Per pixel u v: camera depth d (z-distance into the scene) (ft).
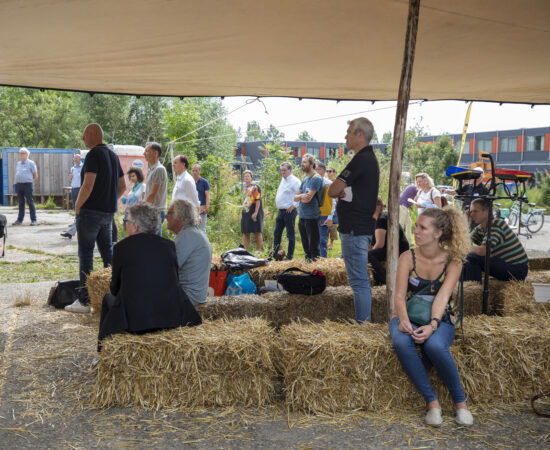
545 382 10.41
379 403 9.81
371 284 16.29
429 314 9.83
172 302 10.79
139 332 10.47
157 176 20.54
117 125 106.32
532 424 9.34
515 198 13.43
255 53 15.64
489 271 14.16
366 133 12.73
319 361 9.64
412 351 9.55
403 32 14.08
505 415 9.70
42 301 18.57
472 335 10.18
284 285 14.01
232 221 39.88
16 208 61.82
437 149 80.59
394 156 12.16
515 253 15.07
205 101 78.38
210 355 9.87
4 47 14.14
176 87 20.01
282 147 43.34
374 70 17.94
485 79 19.42
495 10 12.44
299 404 9.77
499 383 10.16
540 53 16.02
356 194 12.59
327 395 9.69
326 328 10.71
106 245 17.67
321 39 14.48
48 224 44.14
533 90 21.34
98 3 11.12
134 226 11.15
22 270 24.71
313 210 23.54
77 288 17.25
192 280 12.46
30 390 10.67
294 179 25.85
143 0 11.03
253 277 16.56
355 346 9.79
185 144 46.01
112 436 8.76
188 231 12.51
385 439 8.73
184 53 15.33
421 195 29.89
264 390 10.08
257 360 9.95
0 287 20.83
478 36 14.51
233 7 11.85
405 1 11.87
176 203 12.49
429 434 8.92
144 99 107.65
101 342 10.26
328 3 11.86
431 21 13.35
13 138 122.11
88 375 11.50
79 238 16.81
